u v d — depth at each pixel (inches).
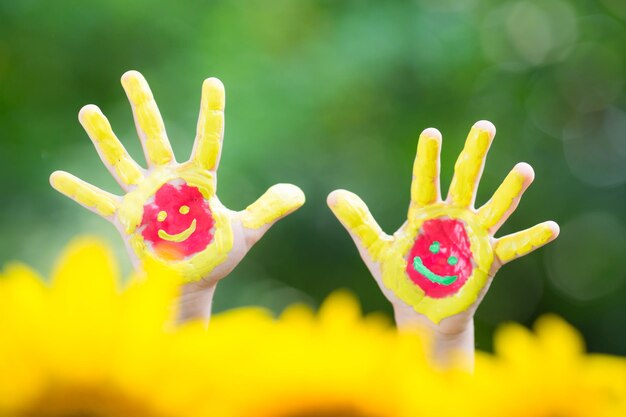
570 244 126.2
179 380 30.1
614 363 30.3
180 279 41.5
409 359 30.6
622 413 30.0
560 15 126.2
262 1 114.9
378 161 115.6
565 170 121.9
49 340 29.3
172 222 42.3
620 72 126.6
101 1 107.8
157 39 110.3
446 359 41.7
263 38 113.7
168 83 107.8
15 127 108.8
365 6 111.8
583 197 120.3
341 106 113.6
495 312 127.6
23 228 100.3
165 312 30.3
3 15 107.9
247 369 30.3
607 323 128.0
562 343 30.4
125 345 29.8
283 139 106.1
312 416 30.5
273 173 104.7
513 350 30.5
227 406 30.3
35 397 29.4
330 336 30.5
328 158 111.1
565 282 128.6
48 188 101.5
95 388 29.8
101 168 98.4
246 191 103.0
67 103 110.9
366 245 42.4
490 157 120.3
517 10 124.7
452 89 119.3
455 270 41.9
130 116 105.3
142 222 42.3
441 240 42.2
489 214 42.0
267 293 114.9
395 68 110.9
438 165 42.3
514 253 41.7
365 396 30.4
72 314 29.5
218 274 41.8
